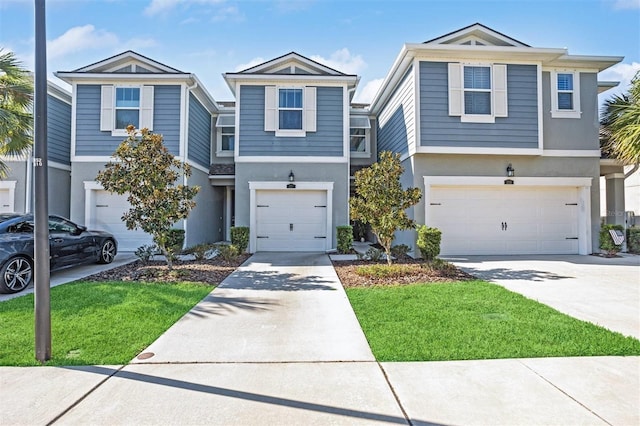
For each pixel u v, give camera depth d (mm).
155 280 7469
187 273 7988
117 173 7656
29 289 7145
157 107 12211
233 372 3539
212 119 15914
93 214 12086
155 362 3750
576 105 11531
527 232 11445
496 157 11172
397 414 2848
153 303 5777
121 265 9531
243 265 9547
